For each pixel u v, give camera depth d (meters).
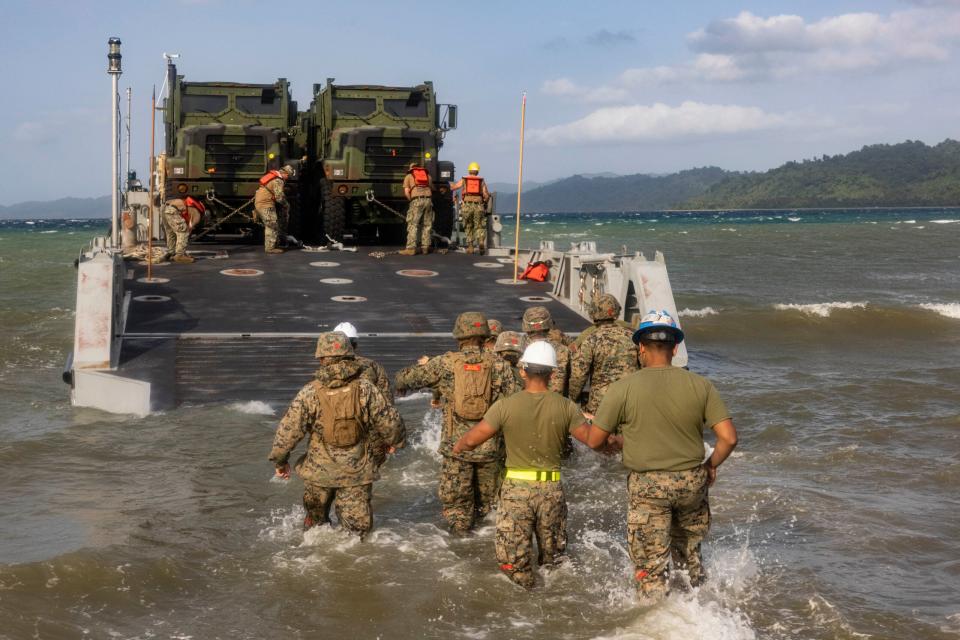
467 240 18.95
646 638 4.84
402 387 6.74
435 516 6.93
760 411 11.20
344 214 19.59
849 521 6.87
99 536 6.30
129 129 21.19
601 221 149.25
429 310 13.34
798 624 5.06
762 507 7.23
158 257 16.75
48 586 5.34
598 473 8.21
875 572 5.88
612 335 8.29
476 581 5.61
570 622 5.07
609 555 6.09
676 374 5.23
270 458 6.12
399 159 19.64
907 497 7.60
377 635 4.91
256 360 11.09
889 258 45.78
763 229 93.75
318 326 12.34
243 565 5.84
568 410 5.56
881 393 12.39
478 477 6.59
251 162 18.97
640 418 5.20
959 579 5.78
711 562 5.99
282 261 17.25
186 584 5.51
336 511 6.26
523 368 5.61
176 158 18.66
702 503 5.39
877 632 4.96
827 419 10.74
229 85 20.42
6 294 24.69
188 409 9.82
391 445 6.22
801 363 15.73
